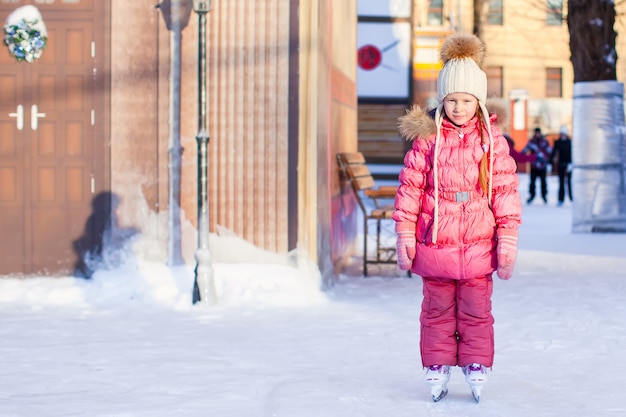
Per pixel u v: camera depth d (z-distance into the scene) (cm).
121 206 1254
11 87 1268
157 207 1252
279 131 1245
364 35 4509
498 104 704
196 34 1254
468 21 5156
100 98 1264
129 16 1255
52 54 1268
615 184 2280
